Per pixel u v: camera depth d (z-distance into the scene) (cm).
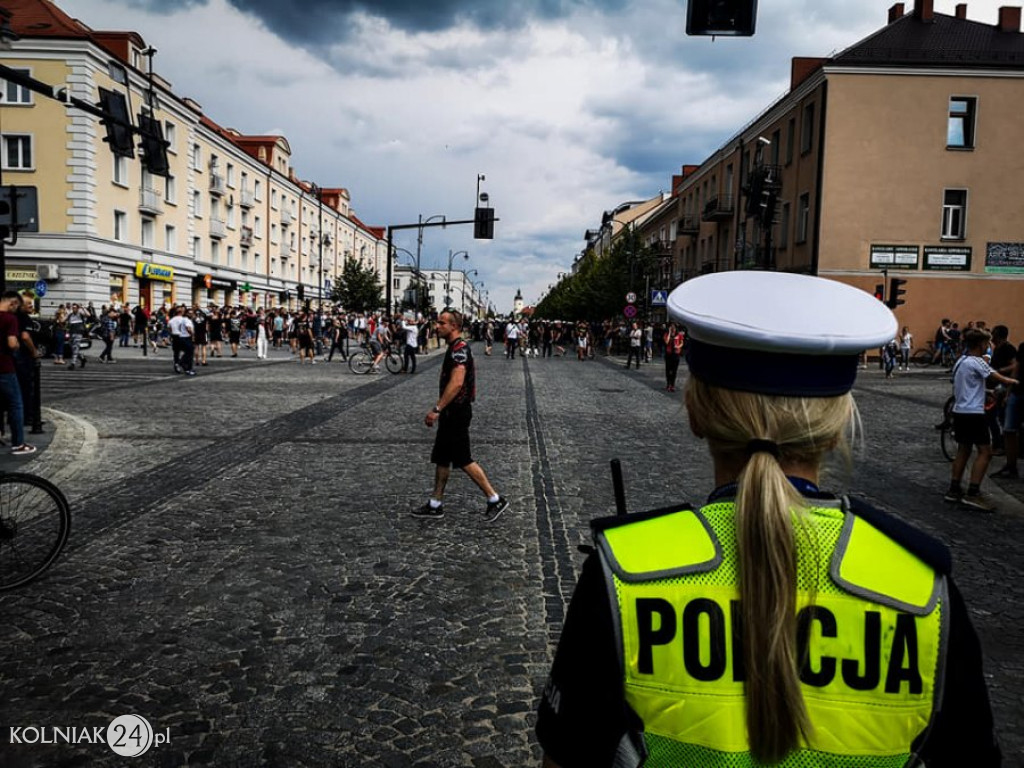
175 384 1634
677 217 5391
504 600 435
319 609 418
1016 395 820
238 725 300
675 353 1789
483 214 2569
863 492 736
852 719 88
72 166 3259
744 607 88
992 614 430
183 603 424
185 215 4200
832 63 2802
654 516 100
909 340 2539
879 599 90
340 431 1033
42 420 1069
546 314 11031
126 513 606
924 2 3008
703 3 729
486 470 805
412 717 308
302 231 6494
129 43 3612
